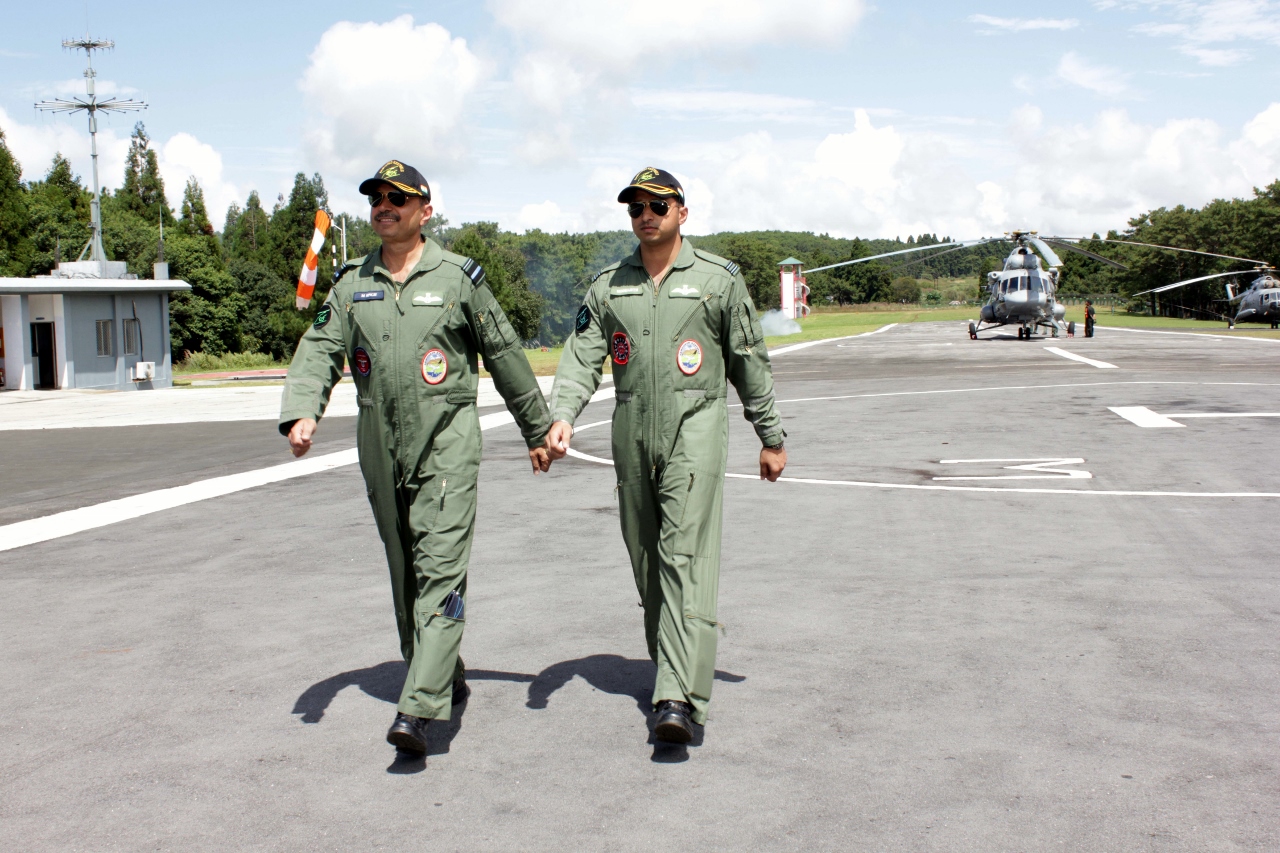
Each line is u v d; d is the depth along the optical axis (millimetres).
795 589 5980
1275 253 90250
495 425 16047
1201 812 3152
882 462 11219
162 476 11602
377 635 5230
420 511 3777
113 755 3736
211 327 74000
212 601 5961
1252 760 3529
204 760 3680
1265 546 6883
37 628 5449
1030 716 3965
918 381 23031
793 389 22031
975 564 6527
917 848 2953
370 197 3777
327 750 3760
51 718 4117
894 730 3848
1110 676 4402
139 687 4484
